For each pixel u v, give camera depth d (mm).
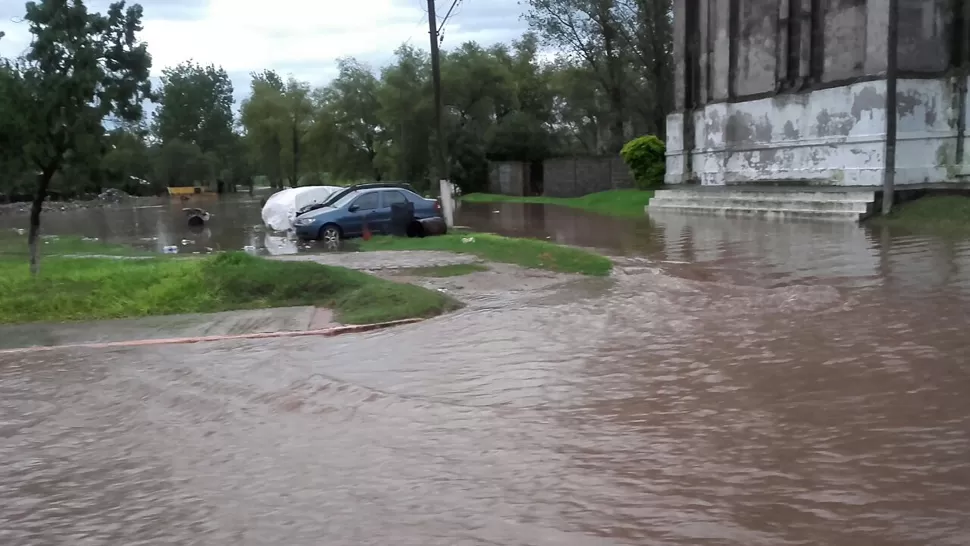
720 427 6082
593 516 4664
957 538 4191
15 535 4801
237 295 12180
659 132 48500
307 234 21734
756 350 8328
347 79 57438
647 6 46312
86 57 12812
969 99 25312
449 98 52500
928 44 25188
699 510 4684
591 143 64188
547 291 12977
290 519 4801
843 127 27016
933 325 9031
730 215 28797
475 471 5445
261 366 8672
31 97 12695
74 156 13289
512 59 60406
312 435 6363
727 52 32906
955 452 5336
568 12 49156
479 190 53562
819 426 5973
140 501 5211
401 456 5793
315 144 58500
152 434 6586
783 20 29688
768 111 30938
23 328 10930
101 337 10297
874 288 11648
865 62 25797
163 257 17094
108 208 55531
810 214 25141
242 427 6664
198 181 90750
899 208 23188
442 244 18969
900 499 4688
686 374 7570
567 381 7555
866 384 6926
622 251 18609
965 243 16562
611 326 9922
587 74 54250
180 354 9383
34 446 6410
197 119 96250
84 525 4891
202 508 5035
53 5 12719
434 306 11477
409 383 7754
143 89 14016
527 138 53562
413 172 52375
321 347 9508
